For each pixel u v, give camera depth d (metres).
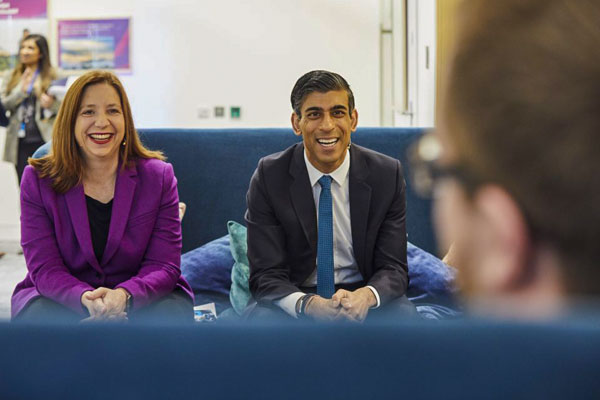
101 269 2.44
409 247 3.19
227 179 3.41
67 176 2.41
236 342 0.30
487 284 0.31
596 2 0.27
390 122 6.67
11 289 4.82
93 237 2.45
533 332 0.28
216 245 3.23
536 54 0.28
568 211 0.28
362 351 0.29
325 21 6.86
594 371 0.28
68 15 7.02
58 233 2.41
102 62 7.04
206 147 3.42
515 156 0.28
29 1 7.01
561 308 0.29
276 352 0.30
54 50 7.05
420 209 3.31
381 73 6.84
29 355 0.31
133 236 2.47
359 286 2.59
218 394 0.30
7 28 7.04
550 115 0.28
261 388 0.30
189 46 6.98
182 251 3.39
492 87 0.28
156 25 6.98
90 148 2.39
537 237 0.29
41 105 5.70
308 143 2.49
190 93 7.02
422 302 2.98
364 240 2.53
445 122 0.30
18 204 6.89
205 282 3.10
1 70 7.03
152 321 0.31
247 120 7.01
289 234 2.53
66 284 2.32
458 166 0.30
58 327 0.31
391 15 6.41
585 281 0.29
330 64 6.88
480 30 0.29
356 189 2.52
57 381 0.31
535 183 0.28
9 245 6.54
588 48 0.27
